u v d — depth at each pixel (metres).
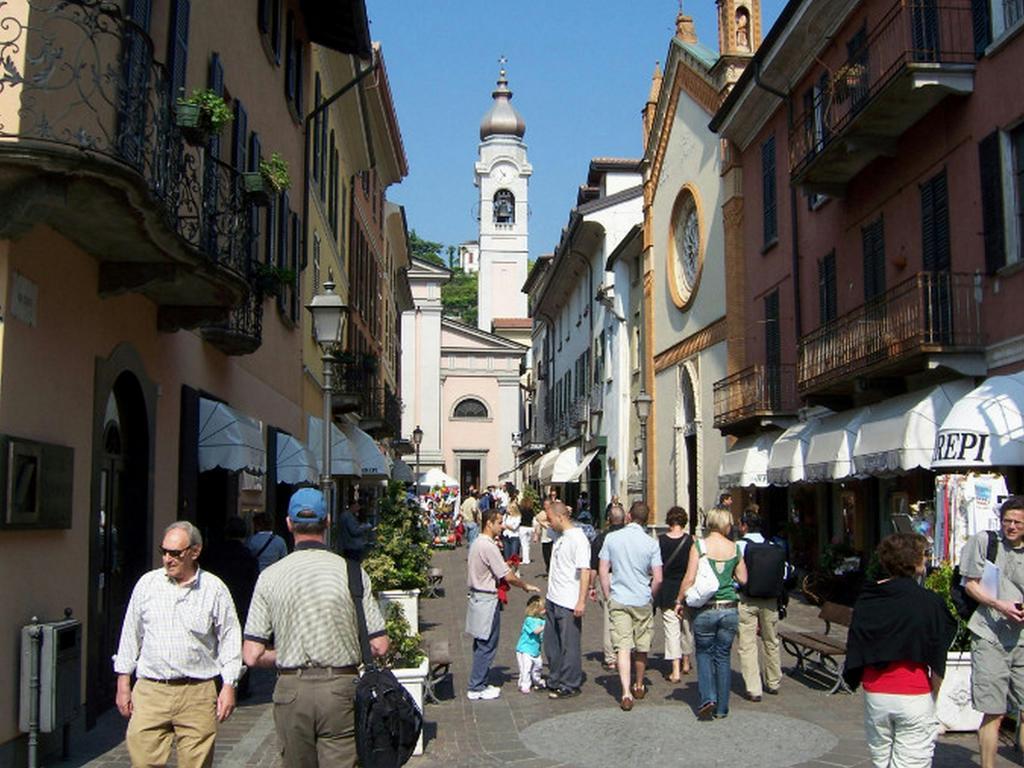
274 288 14.88
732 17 28.42
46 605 8.62
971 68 15.36
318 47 23.09
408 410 67.50
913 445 15.27
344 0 19.89
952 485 11.83
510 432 73.69
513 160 90.94
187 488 12.52
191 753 6.48
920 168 17.09
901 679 6.44
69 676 8.49
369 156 31.70
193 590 6.59
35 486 8.23
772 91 23.28
